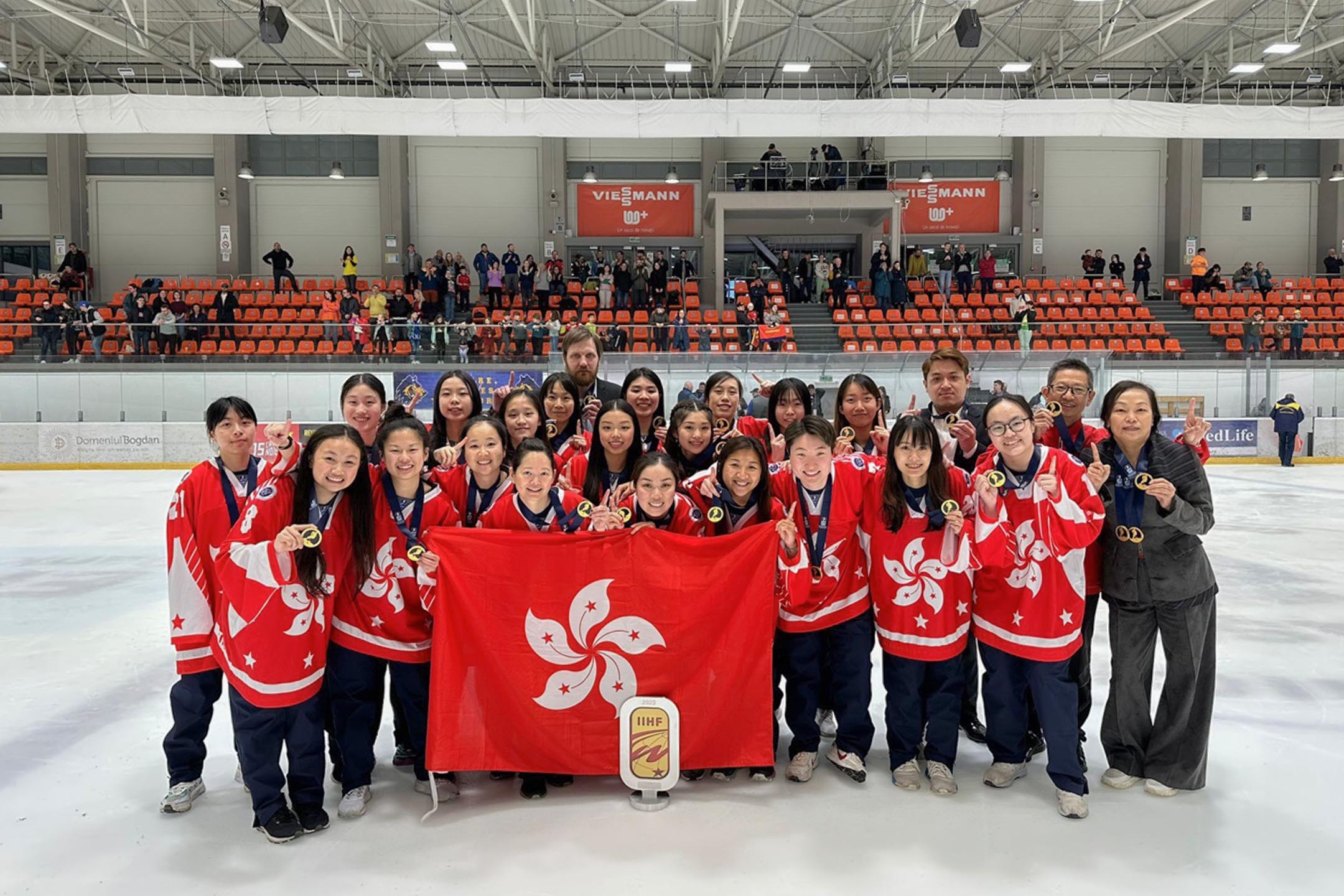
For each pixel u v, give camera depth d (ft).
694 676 10.06
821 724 12.69
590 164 74.28
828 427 9.90
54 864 8.69
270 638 8.78
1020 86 71.67
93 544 27.17
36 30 63.26
